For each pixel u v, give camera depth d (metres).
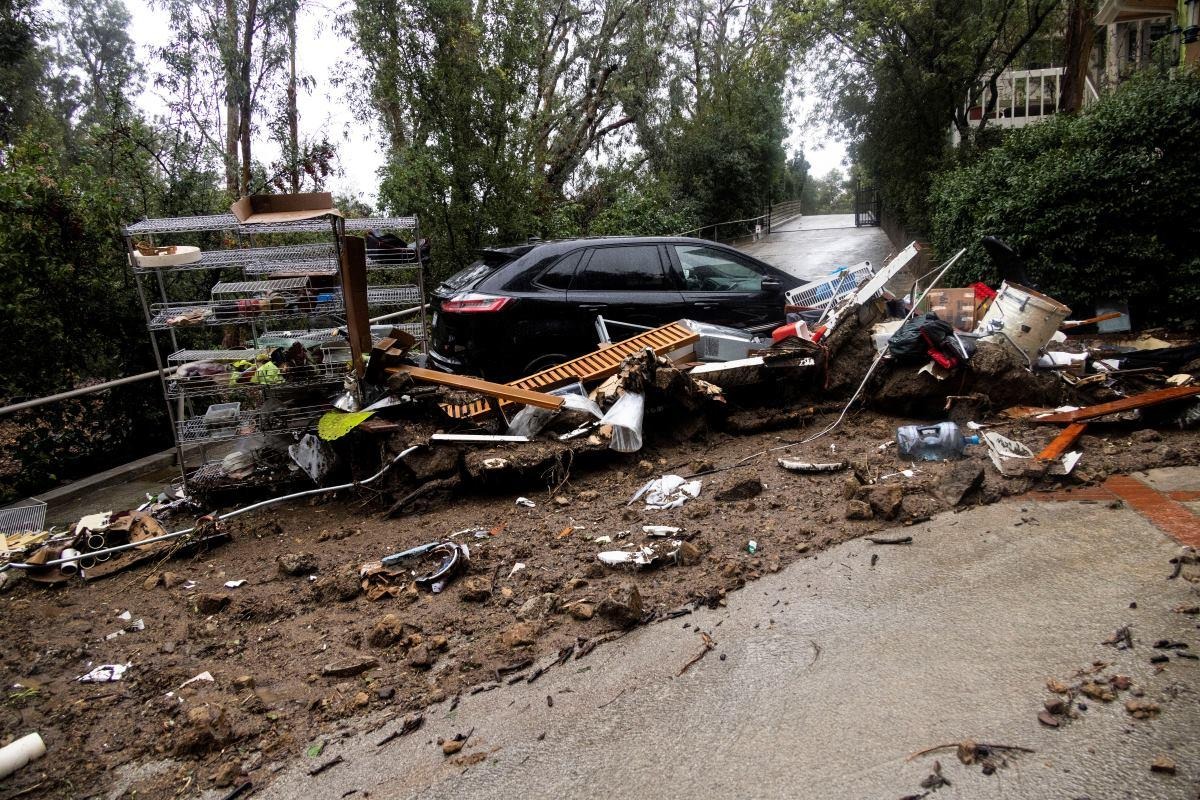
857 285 7.54
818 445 5.76
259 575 4.39
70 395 5.91
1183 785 2.31
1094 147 9.02
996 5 15.97
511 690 3.13
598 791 2.53
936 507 4.46
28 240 6.85
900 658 3.10
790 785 2.47
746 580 3.85
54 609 4.15
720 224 26.05
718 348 6.80
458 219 11.09
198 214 9.28
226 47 11.45
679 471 5.48
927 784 2.41
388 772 2.71
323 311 5.79
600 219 19.19
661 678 3.12
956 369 5.88
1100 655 2.98
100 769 2.82
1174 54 13.62
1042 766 2.45
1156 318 8.96
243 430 5.61
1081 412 5.46
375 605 3.93
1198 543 3.76
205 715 2.96
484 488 5.36
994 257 6.88
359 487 5.36
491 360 7.09
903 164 18.00
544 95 20.48
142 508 5.68
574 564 4.16
